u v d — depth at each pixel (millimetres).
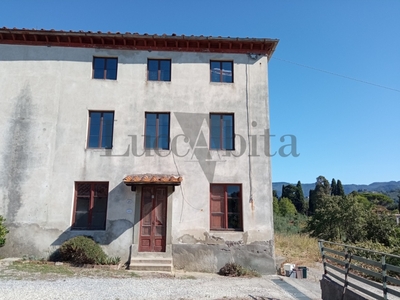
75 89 13297
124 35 13203
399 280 5590
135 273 10984
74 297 7602
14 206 12305
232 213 12883
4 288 7938
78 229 12359
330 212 23969
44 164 12648
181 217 12492
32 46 13492
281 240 19234
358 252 14875
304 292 9641
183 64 13789
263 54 14078
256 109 13602
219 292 8898
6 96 13094
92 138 13141
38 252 12000
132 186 12531
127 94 13406
